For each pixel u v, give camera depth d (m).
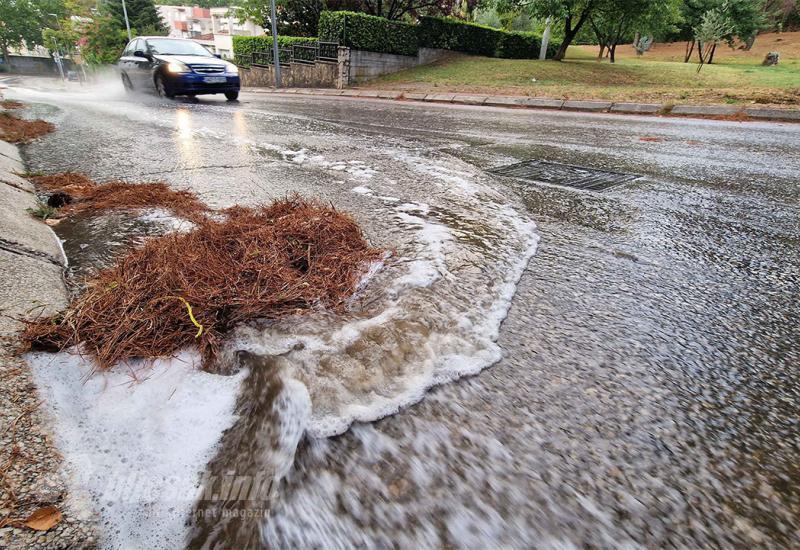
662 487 1.12
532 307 1.92
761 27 26.58
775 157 5.25
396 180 3.83
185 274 1.79
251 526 0.99
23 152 4.47
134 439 1.18
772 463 1.20
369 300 1.87
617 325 1.81
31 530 0.93
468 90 13.24
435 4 19.55
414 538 0.98
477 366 1.53
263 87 20.02
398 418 1.30
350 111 9.62
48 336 1.48
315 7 20.47
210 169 3.97
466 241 2.56
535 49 22.86
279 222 2.32
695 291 2.11
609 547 0.97
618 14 18.00
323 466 1.14
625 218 3.10
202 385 1.36
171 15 74.56
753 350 1.67
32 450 1.10
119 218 2.72
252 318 1.65
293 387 1.35
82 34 34.91
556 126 7.74
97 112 7.88
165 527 0.98
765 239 2.78
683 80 14.52
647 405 1.38
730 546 0.99
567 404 1.37
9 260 1.93
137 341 1.49
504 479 1.12
